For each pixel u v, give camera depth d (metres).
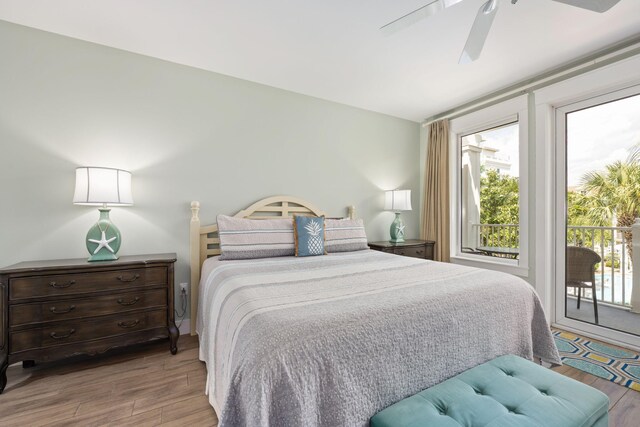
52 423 1.41
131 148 2.36
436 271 1.80
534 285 2.74
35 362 1.97
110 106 2.30
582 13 1.84
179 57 2.44
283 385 0.83
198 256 2.53
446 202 3.56
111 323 1.96
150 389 1.70
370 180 3.61
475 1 1.75
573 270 2.60
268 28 2.04
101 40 2.21
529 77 2.74
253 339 0.93
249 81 2.84
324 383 0.91
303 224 2.54
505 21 1.92
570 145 2.60
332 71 2.65
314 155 3.20
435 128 3.72
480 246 3.45
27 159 2.07
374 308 1.14
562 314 2.63
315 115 3.21
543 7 1.79
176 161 2.53
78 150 2.20
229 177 2.74
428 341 1.17
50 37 2.12
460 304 1.32
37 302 1.77
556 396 1.05
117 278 1.98
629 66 2.14
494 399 1.02
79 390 1.69
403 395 1.09
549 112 2.65
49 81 2.12
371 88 2.99
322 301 1.21
